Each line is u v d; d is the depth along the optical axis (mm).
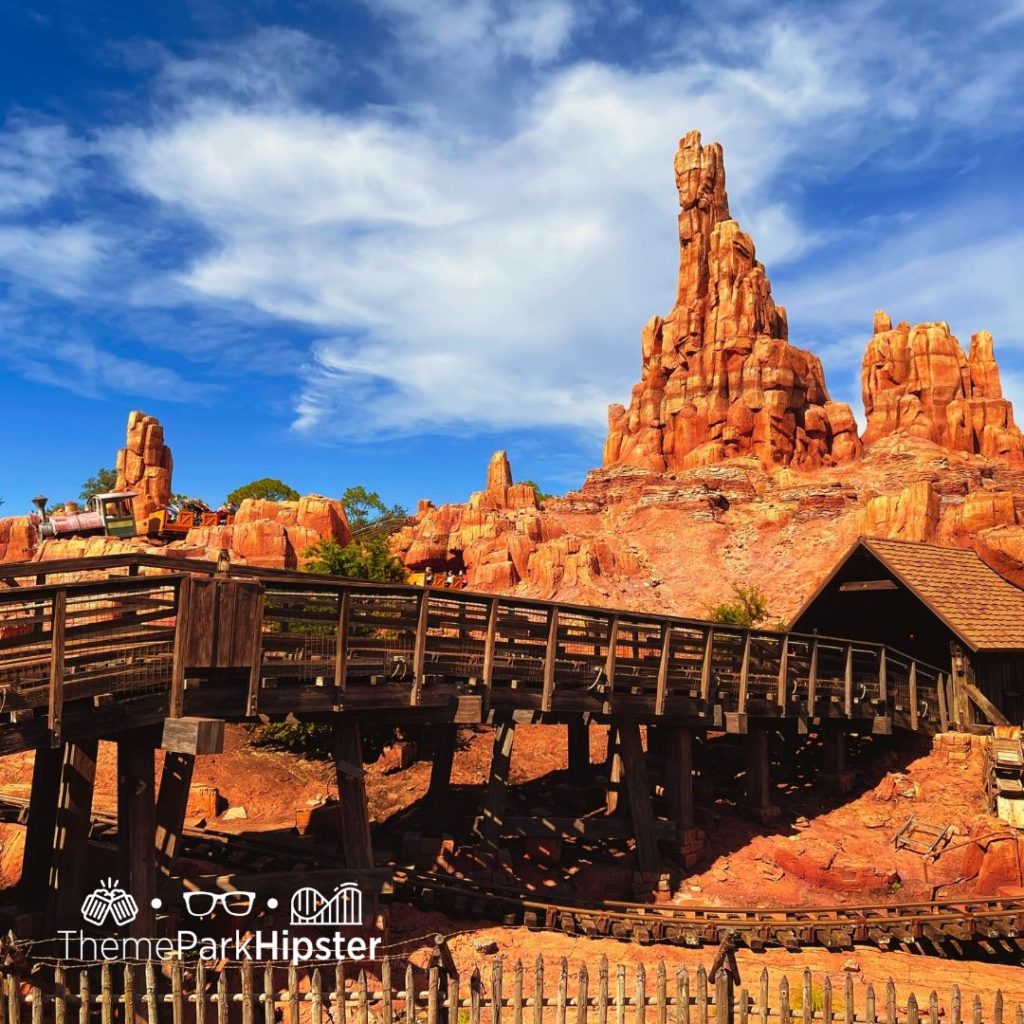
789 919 15344
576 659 16594
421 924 14719
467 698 14445
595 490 71062
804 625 27984
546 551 54031
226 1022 9375
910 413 69750
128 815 10836
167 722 10477
